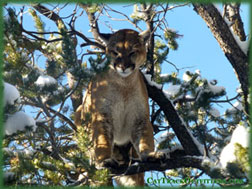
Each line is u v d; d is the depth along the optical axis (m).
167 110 15.62
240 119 16.44
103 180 11.86
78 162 11.87
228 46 14.20
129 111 15.60
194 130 16.30
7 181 11.80
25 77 13.38
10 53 14.34
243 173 10.41
